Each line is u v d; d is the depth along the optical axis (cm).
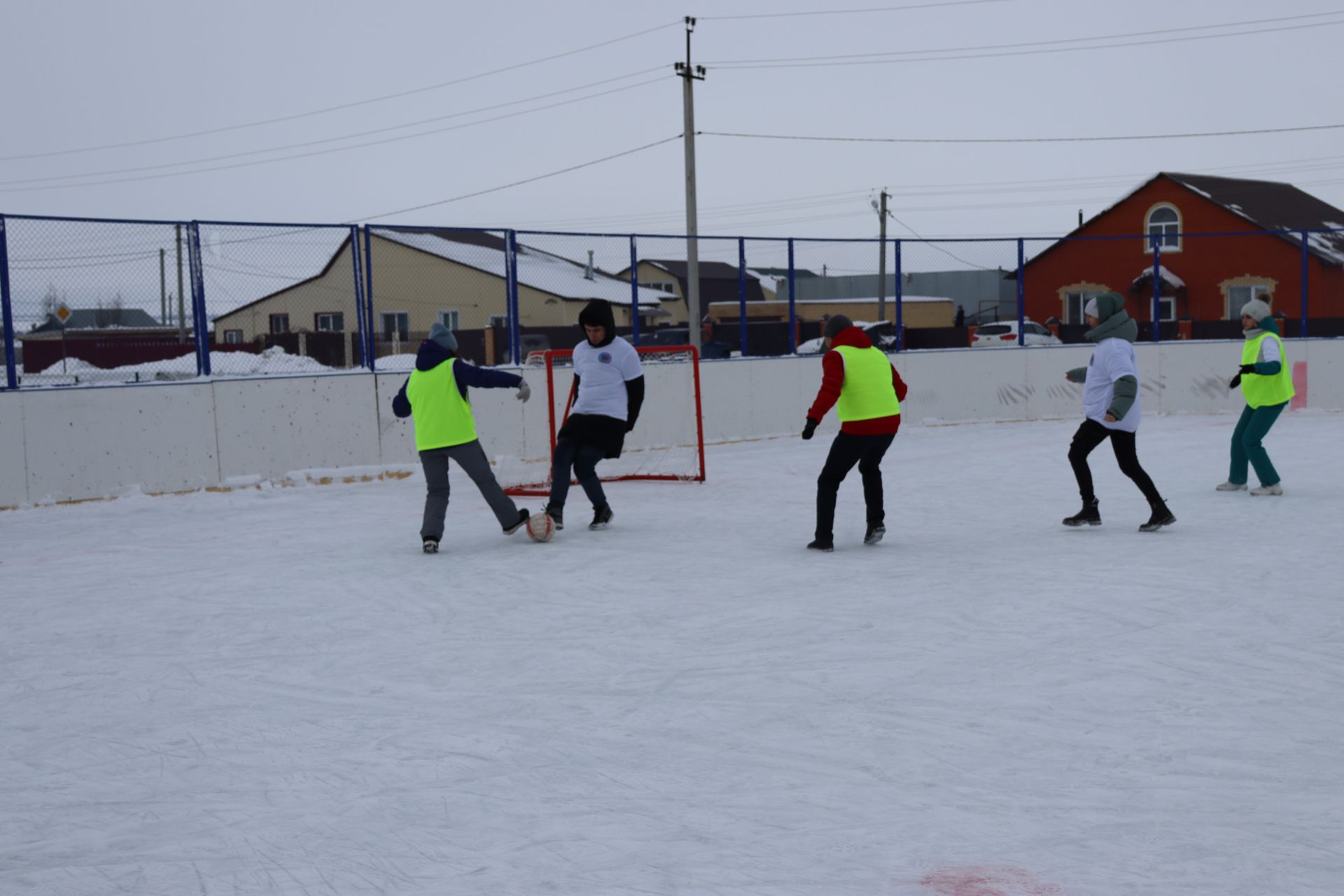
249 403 1309
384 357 1416
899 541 870
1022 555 793
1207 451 1460
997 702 468
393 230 1416
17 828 367
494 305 1510
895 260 1880
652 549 860
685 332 1709
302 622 653
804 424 1802
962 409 1944
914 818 353
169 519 1097
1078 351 2034
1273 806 357
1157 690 480
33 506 1183
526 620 642
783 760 408
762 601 671
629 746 427
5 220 1180
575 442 937
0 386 1184
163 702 505
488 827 355
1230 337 2950
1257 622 590
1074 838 335
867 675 512
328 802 380
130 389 1236
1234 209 3981
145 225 1256
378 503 1184
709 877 315
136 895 315
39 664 577
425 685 518
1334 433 1625
